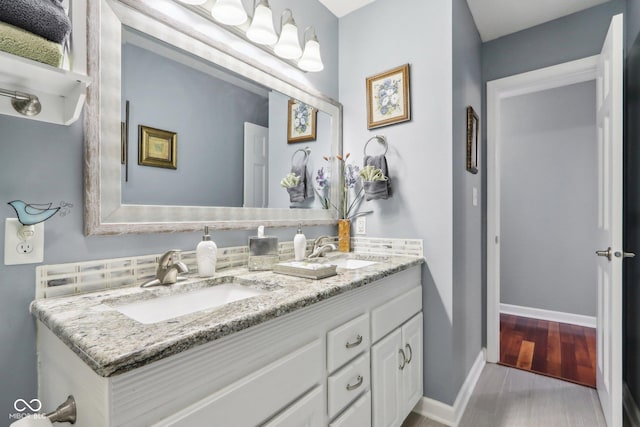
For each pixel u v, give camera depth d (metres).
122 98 1.05
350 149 2.08
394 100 1.88
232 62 1.42
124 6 1.06
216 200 1.36
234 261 1.41
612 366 1.50
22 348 0.85
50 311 0.78
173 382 0.63
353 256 1.84
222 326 0.69
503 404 1.87
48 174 0.89
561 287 3.21
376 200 1.96
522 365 2.35
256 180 1.54
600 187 1.87
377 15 1.98
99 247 0.99
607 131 1.67
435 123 1.75
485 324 2.45
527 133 3.37
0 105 0.80
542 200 3.30
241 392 0.75
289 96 1.73
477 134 2.26
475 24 2.27
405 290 1.60
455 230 1.74
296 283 1.11
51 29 0.73
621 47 1.48
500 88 2.44
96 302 0.85
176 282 1.09
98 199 0.98
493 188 2.45
